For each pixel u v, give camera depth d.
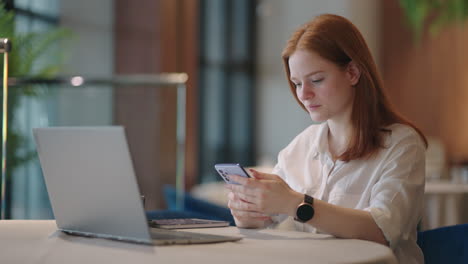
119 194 1.18
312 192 1.80
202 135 7.96
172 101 4.93
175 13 6.42
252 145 8.76
